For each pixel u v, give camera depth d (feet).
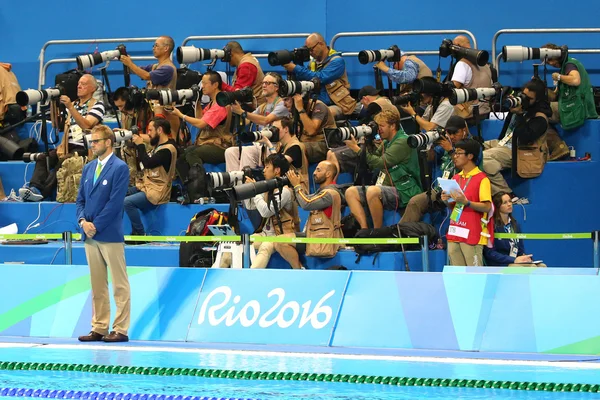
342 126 159.22
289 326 117.39
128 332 122.01
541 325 109.91
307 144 157.28
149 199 156.66
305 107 157.58
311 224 141.90
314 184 160.97
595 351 107.14
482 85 160.04
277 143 155.74
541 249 154.81
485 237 136.05
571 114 160.66
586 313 108.88
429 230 142.72
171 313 122.21
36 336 124.16
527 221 155.84
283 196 142.51
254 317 119.03
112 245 116.47
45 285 127.54
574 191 156.66
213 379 95.96
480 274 113.91
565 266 154.61
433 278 115.24
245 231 155.74
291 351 111.24
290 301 118.62
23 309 126.72
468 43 163.53
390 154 148.25
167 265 149.69
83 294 126.00
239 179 146.00
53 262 154.20
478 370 97.81
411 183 149.38
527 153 154.40
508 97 152.35
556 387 89.56
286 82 152.87
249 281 121.19
